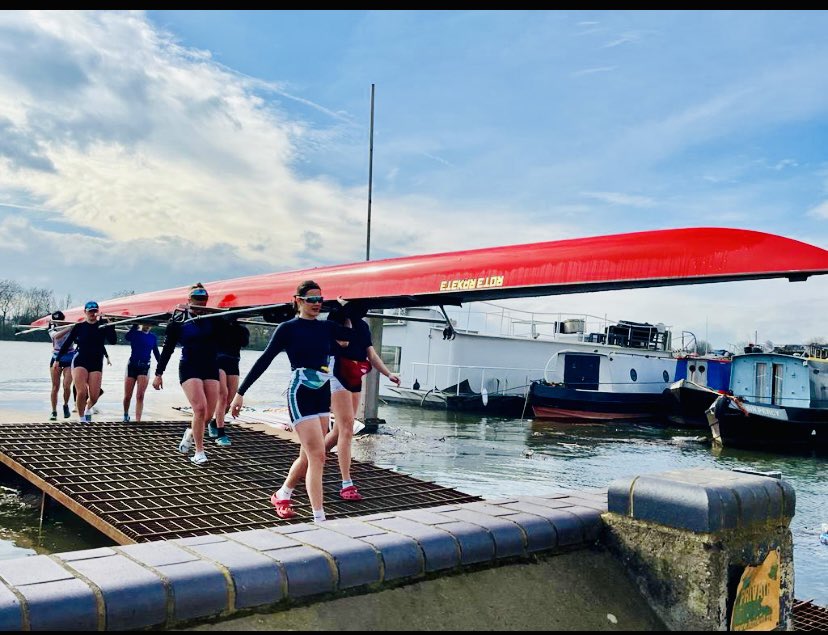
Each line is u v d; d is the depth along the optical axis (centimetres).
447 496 815
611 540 394
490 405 2681
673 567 362
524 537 369
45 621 240
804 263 522
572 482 1334
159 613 262
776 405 2362
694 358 3097
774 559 385
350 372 697
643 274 620
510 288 745
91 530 795
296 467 606
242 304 1232
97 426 1180
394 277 906
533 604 339
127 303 1794
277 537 333
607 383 2745
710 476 395
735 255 563
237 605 280
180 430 1188
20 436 1062
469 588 334
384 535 340
